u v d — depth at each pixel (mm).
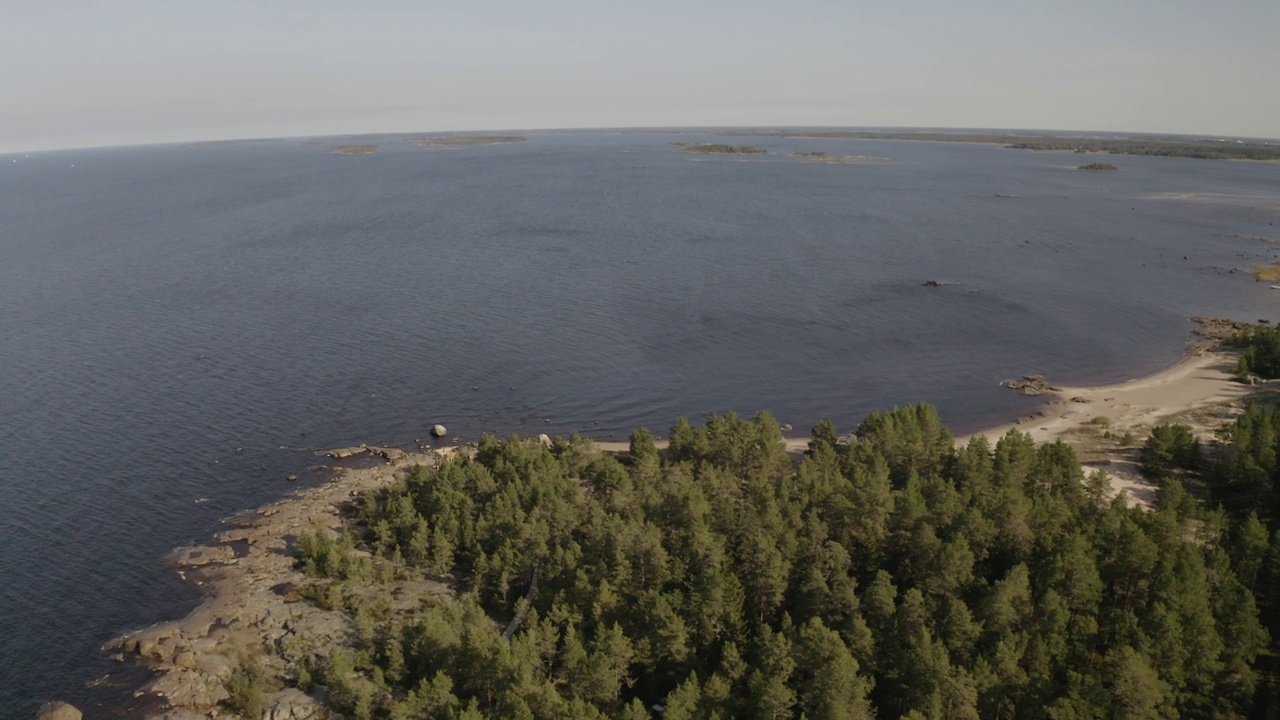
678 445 132125
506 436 154750
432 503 117062
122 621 100062
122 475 136125
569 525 106812
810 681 74938
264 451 146000
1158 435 130875
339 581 106250
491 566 102688
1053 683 75812
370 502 121688
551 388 178000
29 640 96812
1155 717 69250
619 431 158250
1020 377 184375
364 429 156250
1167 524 94250
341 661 85875
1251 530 91188
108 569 110250
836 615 85312
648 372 188000
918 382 182500
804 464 118875
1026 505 100625
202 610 100625
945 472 121688
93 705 86500
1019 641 79438
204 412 161625
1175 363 190500
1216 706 73438
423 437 153625
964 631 80062
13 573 109312
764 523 97688
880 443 124688
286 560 111438
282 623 97812
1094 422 155375
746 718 76750
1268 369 179000
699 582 87938
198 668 90812
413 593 103312
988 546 95688
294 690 86688
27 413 159750
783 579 89938
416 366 188625
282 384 176625
